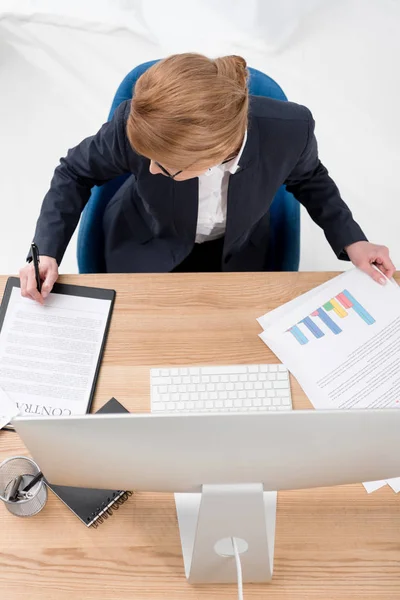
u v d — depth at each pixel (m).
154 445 0.85
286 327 1.34
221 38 2.73
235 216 1.47
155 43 2.77
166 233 1.61
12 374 1.28
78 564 1.12
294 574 1.13
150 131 0.98
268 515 1.14
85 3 2.73
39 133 2.59
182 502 1.15
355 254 1.47
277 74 2.72
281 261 1.74
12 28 2.75
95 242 1.71
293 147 1.37
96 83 2.70
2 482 1.14
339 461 0.90
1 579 1.11
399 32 2.79
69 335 1.32
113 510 1.16
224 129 0.98
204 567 1.06
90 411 1.26
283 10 2.64
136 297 1.37
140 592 1.11
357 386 1.27
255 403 1.27
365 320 1.34
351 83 2.71
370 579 1.12
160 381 1.28
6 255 2.38
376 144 2.61
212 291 1.39
